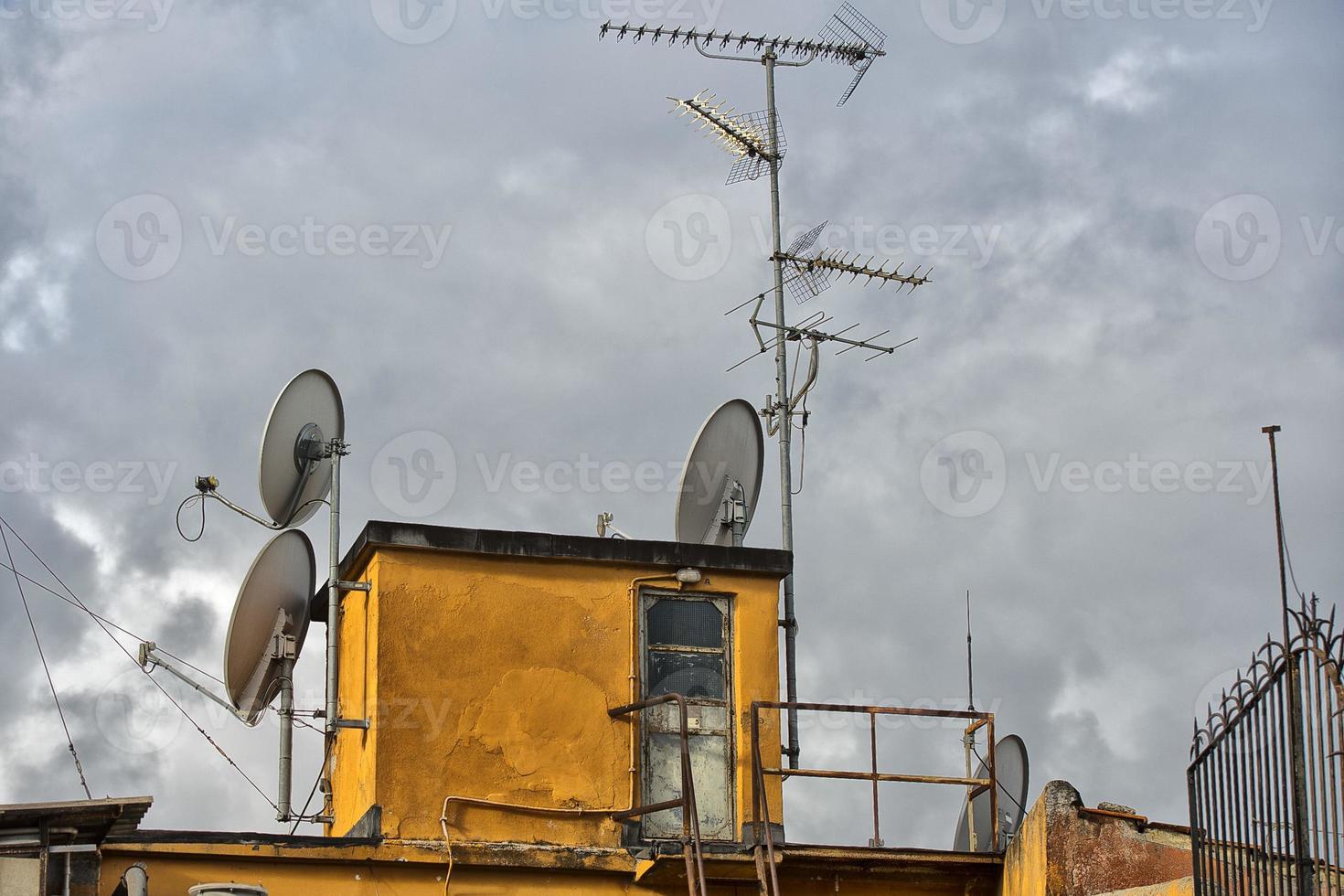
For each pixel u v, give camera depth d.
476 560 16.75
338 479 17.61
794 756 18.02
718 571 17.31
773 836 16.50
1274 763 11.38
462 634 16.48
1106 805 16.61
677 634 17.16
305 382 18.00
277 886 15.16
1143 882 15.62
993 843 16.86
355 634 17.08
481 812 16.05
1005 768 19.81
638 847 16.30
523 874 15.93
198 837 14.98
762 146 22.00
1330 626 10.64
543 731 16.44
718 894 16.33
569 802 16.30
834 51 22.38
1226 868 12.10
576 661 16.72
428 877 15.66
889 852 16.33
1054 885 15.50
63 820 13.66
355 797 16.52
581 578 16.97
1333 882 11.88
